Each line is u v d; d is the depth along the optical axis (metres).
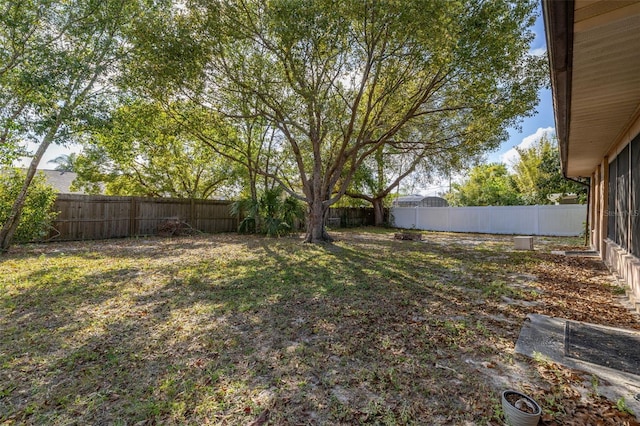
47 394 2.00
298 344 2.71
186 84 6.66
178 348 2.63
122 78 7.03
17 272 5.12
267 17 5.75
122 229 10.40
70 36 6.82
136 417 1.79
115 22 7.02
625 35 1.96
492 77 6.73
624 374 2.20
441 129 9.27
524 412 1.64
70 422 1.75
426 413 1.81
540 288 4.54
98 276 4.97
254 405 1.89
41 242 8.55
